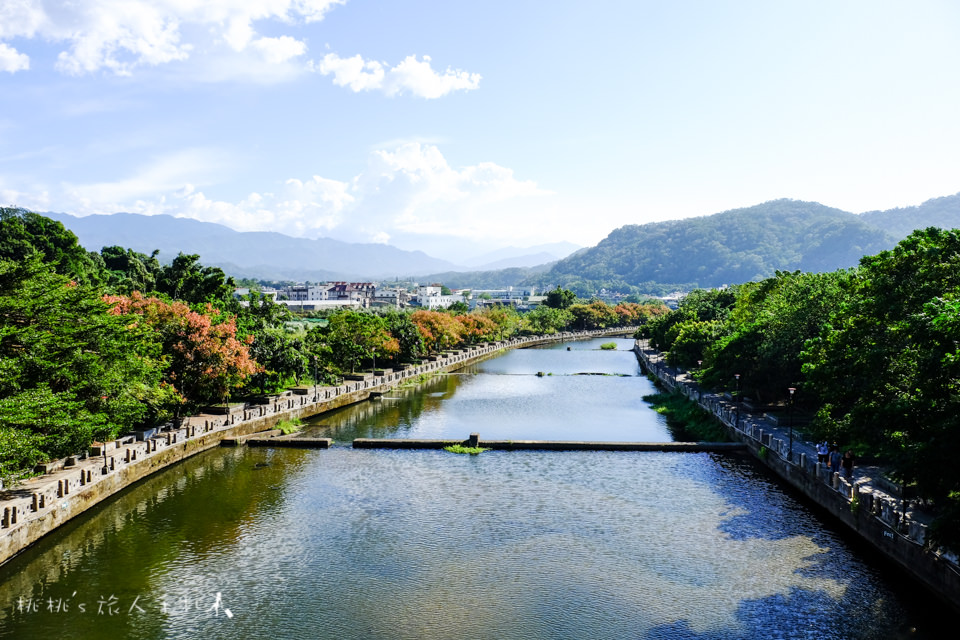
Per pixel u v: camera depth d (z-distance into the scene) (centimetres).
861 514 3056
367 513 3500
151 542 3081
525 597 2575
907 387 2797
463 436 5488
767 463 4375
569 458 4662
